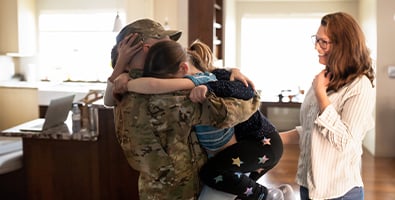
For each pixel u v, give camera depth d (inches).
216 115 57.1
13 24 247.8
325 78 71.7
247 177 66.1
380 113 219.8
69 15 264.5
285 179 182.7
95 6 261.1
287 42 302.0
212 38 199.0
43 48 269.1
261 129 65.2
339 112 70.1
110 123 117.9
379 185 174.9
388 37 215.0
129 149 60.8
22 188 123.8
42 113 235.1
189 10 199.9
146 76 59.6
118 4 258.5
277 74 305.6
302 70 302.7
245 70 308.5
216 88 58.5
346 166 71.2
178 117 57.5
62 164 121.4
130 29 63.8
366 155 225.5
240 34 305.9
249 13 303.4
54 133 119.6
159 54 58.6
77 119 123.2
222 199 64.1
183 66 59.4
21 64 268.1
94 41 265.7
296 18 299.1
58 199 122.6
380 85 217.9
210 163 62.8
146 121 58.2
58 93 231.5
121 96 62.0
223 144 62.3
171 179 59.8
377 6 214.7
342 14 71.4
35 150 122.0
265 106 256.2
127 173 119.0
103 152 119.4
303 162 76.2
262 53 305.6
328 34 70.7
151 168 59.8
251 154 63.3
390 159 216.4
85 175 121.0
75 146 120.3
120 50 62.9
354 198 72.4
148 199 62.1
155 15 219.0
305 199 76.4
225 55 247.3
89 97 136.2
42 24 267.0
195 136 61.2
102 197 120.9
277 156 66.4
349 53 69.4
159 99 57.8
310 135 73.6
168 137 58.3
